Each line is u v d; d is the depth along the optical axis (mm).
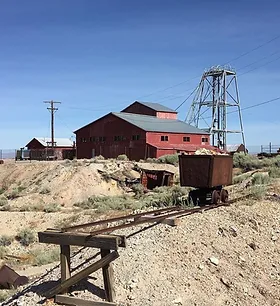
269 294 10875
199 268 10828
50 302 9234
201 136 72625
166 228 12555
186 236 12180
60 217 30391
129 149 66875
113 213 27422
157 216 13539
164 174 42250
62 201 40375
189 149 67125
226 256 11875
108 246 8969
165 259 10742
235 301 10039
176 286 9836
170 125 72438
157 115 84812
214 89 84625
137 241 11719
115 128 69000
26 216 31391
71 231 10430
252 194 18391
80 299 8969
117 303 8961
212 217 14258
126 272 10062
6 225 30172
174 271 10383
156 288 9578
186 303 9328
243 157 42625
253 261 12164
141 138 65312
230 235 13172
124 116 70688
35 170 54469
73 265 11188
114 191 43406
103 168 47219
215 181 17000
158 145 65562
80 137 74375
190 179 17219
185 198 18984
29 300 9539
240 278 11055
